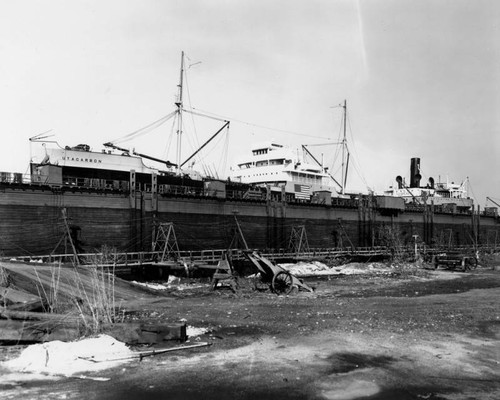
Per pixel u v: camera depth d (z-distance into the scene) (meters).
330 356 12.16
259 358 11.83
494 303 23.31
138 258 41.16
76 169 43.94
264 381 10.05
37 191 37.38
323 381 10.12
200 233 48.12
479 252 73.00
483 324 17.09
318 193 65.69
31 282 18.55
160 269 38.69
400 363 11.62
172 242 45.31
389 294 29.05
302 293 28.17
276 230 56.06
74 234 38.72
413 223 78.62
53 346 11.32
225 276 28.28
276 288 28.62
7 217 35.62
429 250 65.56
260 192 58.84
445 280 39.84
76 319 13.34
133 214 42.59
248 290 28.55
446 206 90.38
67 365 10.66
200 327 15.51
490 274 45.94
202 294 26.77
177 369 10.75
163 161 58.38
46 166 39.44
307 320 17.23
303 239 59.47
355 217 68.38
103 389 9.34
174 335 13.17
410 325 16.56
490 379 10.39
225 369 10.84
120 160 46.78
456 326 16.58
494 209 104.69
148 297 22.97
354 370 10.97
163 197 45.41
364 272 46.84
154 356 11.77
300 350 12.73
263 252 52.81
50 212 37.84
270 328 15.64
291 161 73.06
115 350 11.68
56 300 15.35
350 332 15.17
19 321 12.73
